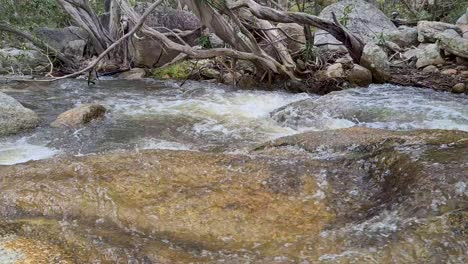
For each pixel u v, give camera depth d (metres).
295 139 4.76
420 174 3.27
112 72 10.59
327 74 8.49
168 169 3.83
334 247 2.74
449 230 2.68
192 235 2.99
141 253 2.70
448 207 2.90
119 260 2.63
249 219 3.16
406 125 5.79
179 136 5.88
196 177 3.72
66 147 5.45
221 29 8.33
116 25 11.41
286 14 8.30
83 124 6.29
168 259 2.65
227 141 5.65
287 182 3.63
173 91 8.61
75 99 7.98
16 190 3.41
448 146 3.86
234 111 7.12
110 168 3.82
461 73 8.35
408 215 2.93
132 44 10.48
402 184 3.33
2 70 10.43
